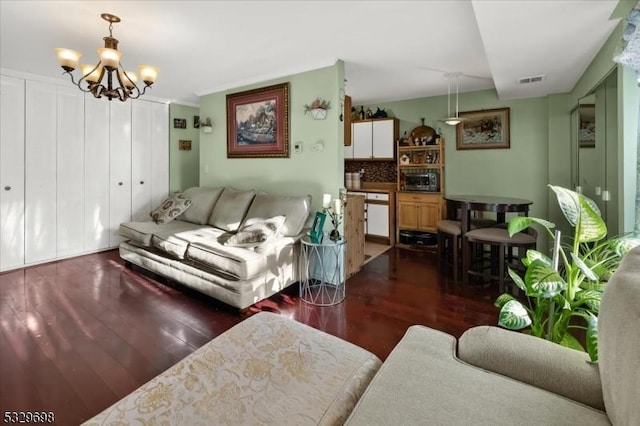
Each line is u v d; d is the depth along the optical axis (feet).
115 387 5.84
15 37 8.79
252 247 9.41
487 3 6.27
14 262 12.34
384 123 17.60
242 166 13.56
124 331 7.82
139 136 15.87
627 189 7.26
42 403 5.42
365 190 18.04
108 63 7.40
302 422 3.37
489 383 3.52
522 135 14.66
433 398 3.27
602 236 4.80
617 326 2.96
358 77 12.87
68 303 9.33
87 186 14.20
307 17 7.72
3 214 12.00
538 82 11.99
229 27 8.22
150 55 10.16
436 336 4.51
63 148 13.39
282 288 9.86
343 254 10.81
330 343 4.84
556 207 13.88
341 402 3.66
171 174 17.21
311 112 11.15
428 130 16.61
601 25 7.22
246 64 11.07
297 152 11.78
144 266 11.56
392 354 4.09
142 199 16.10
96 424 3.33
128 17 7.66
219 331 7.89
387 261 14.10
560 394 3.51
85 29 8.30
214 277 9.13
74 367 6.40
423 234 16.53
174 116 17.20
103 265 12.87
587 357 3.74
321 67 10.92
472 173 15.84
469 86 14.51
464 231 11.19
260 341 4.81
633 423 2.42
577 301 4.95
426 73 12.32
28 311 8.78
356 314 8.89
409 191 16.90
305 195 11.30
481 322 8.42
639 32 5.39
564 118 13.60
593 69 9.52
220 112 14.24
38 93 12.60
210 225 12.49
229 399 3.67
